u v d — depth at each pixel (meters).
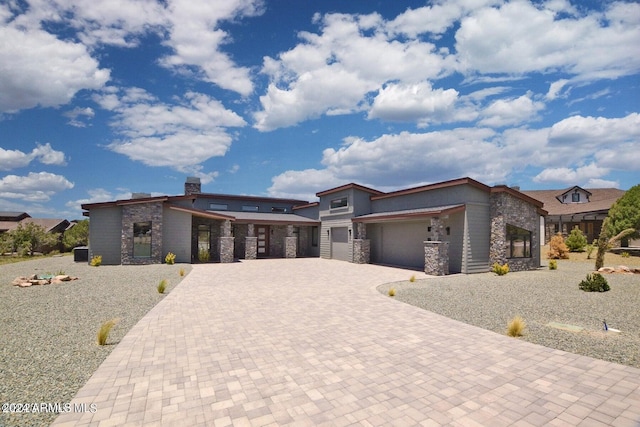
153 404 3.63
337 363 4.85
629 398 3.79
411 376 4.39
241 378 4.32
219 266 18.80
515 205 17.12
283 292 10.71
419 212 15.93
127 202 18.55
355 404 3.66
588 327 6.79
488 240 16.55
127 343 5.70
